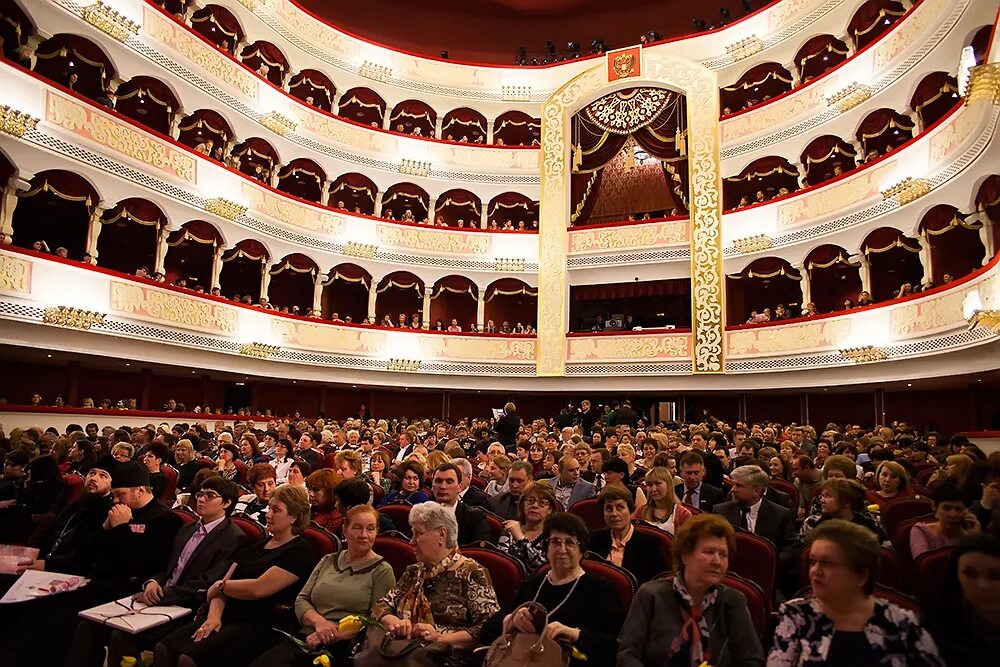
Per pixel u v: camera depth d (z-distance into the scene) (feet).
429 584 13.26
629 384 71.87
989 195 46.39
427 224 79.30
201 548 16.31
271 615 14.48
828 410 66.85
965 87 34.83
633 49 78.48
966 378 50.60
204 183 61.36
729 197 78.23
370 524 14.29
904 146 54.54
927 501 19.77
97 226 53.01
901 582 15.44
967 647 9.57
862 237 60.44
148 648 14.87
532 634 11.23
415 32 88.53
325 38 77.97
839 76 63.98
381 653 12.26
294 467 23.57
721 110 79.71
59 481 24.20
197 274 73.00
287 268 73.00
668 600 11.10
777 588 18.03
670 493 19.20
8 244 43.98
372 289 77.30
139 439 36.86
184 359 57.47
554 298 76.95
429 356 74.69
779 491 22.89
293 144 72.74
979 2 45.68
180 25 60.59
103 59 56.13
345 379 71.46
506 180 82.64
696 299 70.33
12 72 46.01
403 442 38.19
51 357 52.29
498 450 29.09
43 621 15.60
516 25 89.61
